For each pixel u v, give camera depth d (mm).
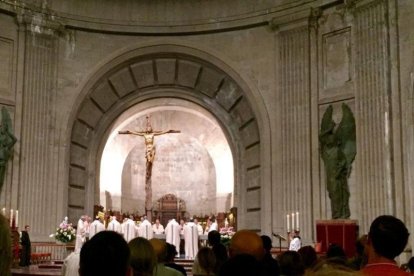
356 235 15328
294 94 18266
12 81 18469
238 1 19766
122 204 28234
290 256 4949
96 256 2723
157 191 29094
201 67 20625
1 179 17688
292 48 18484
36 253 17484
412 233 14016
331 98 17406
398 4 15352
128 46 20328
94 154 21141
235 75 19688
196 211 28859
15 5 18547
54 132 19188
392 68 15289
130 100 21656
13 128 18328
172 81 21469
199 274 5500
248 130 20234
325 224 15531
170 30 20328
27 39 18844
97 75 20016
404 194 14516
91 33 20156
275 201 18359
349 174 16656
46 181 18734
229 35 20000
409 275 3314
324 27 17984
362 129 16047
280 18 18719
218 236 6945
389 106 15266
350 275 1912
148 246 4195
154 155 26484
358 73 16406
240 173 20953
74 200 20062
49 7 19297
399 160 14750
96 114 20875
